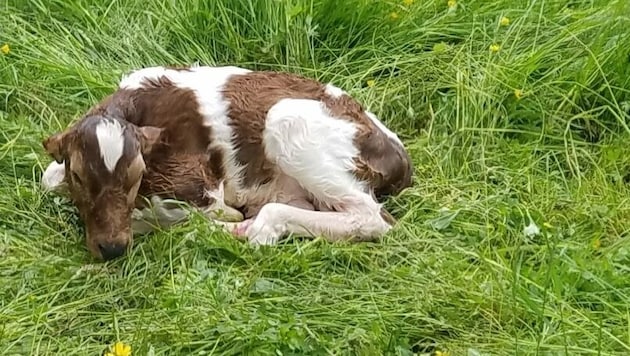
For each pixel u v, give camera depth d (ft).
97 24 8.55
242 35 8.64
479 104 7.76
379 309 5.73
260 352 5.27
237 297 5.76
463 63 8.19
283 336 5.29
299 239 6.40
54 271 5.93
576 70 8.08
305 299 5.77
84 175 5.96
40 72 8.02
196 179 6.44
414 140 7.69
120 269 5.97
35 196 6.67
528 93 7.85
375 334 5.41
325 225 6.40
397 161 6.77
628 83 8.00
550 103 7.90
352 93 8.04
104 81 7.94
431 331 5.58
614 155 7.41
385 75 8.35
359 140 6.55
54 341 5.42
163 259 6.04
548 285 5.87
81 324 5.56
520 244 6.42
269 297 5.79
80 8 8.69
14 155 7.09
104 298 5.75
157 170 6.41
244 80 6.71
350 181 6.50
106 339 5.45
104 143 5.96
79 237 6.34
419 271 6.07
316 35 8.47
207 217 6.39
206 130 6.54
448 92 8.07
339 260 6.17
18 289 5.84
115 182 5.96
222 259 6.11
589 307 5.89
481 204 6.82
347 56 8.43
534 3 8.72
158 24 8.62
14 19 8.46
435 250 6.33
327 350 5.29
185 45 8.51
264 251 6.12
